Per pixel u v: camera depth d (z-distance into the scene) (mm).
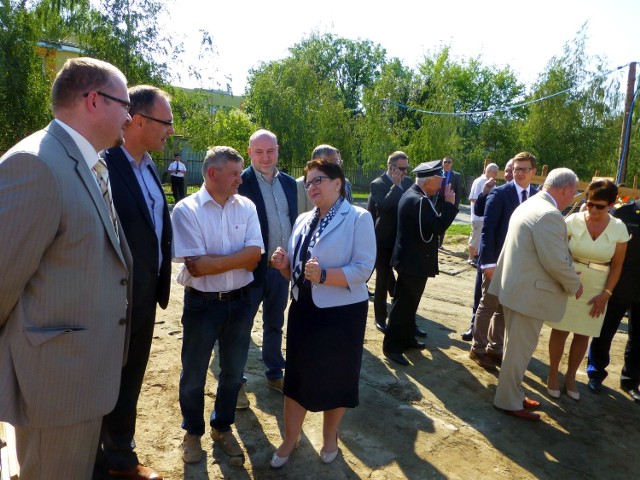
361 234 2602
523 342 3375
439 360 4402
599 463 2992
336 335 2547
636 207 3811
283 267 2742
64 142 1654
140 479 2471
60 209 1570
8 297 1546
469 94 38719
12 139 14008
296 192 3684
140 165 2377
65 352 1647
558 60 25344
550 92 25203
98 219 1710
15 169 1505
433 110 23750
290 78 23359
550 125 25234
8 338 1613
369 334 4941
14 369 1612
